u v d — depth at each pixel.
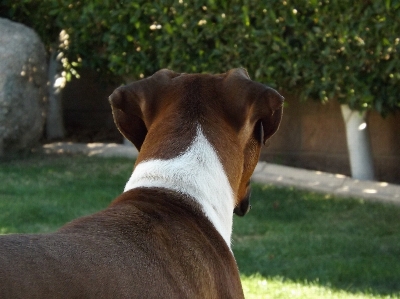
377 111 10.02
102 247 1.98
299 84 9.84
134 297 1.91
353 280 6.54
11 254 1.76
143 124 2.85
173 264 2.14
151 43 10.15
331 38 9.02
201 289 2.19
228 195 2.65
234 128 2.75
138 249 2.08
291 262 6.97
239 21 9.40
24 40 10.38
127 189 2.56
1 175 9.56
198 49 9.83
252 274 6.57
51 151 11.14
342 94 9.49
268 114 2.75
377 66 9.08
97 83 12.20
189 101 2.74
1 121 10.03
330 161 11.21
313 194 9.27
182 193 2.49
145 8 9.84
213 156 2.63
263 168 10.30
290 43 9.34
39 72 10.59
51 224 7.64
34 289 1.70
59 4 10.60
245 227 8.00
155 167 2.56
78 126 13.09
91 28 10.69
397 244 7.50
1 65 10.06
